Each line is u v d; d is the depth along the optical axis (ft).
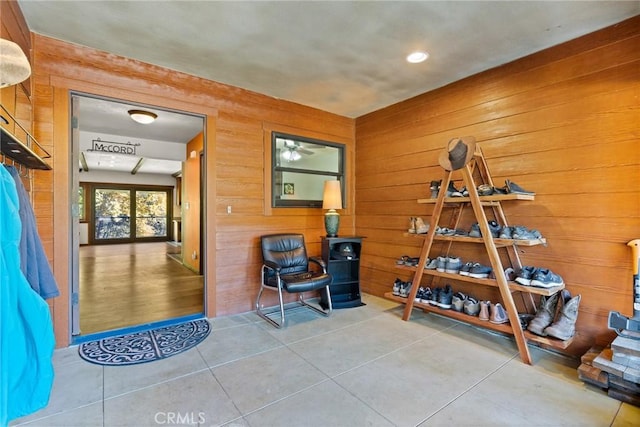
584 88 7.68
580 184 7.74
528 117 8.65
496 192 8.41
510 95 9.02
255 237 11.45
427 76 9.98
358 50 8.41
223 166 10.73
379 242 13.15
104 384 6.53
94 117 14.11
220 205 10.69
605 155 7.37
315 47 8.25
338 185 12.33
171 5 6.54
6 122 5.22
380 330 9.53
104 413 5.61
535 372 7.10
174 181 38.24
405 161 12.05
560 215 8.07
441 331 9.46
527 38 7.82
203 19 7.03
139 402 5.93
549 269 8.26
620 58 7.16
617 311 7.19
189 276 17.34
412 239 11.85
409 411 5.71
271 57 8.79
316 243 13.20
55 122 8.06
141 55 8.75
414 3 6.46
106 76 8.67
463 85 10.14
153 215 38.22
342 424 5.36
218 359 7.64
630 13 6.81
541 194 8.40
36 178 7.86
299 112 12.53
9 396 3.85
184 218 21.26
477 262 9.82
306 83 10.57
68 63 8.20
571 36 7.73
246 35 7.69
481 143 9.68
